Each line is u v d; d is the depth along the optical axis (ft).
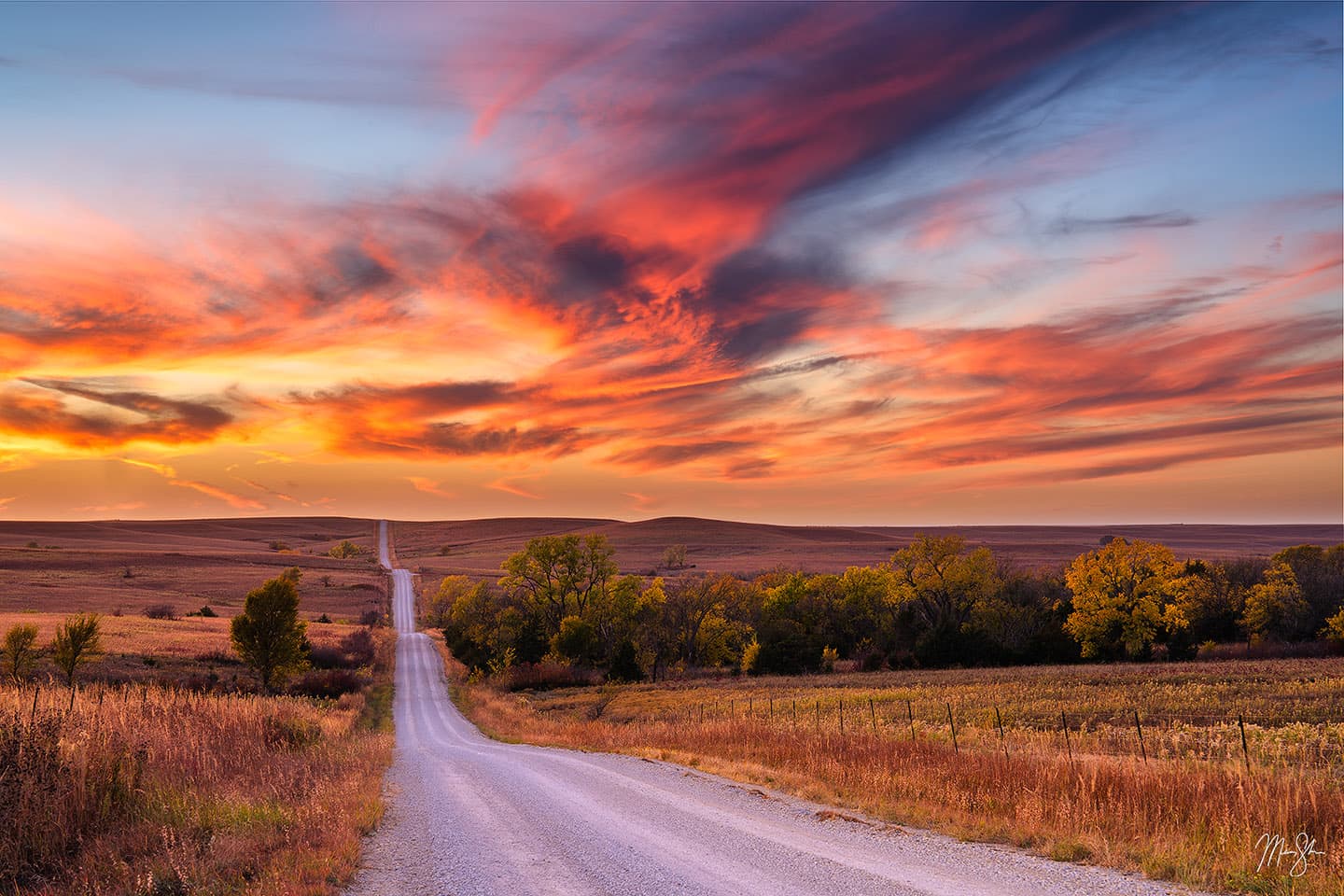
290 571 302.86
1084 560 236.22
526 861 30.81
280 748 57.77
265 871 27.63
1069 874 28.25
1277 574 239.30
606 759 71.20
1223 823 32.91
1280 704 120.78
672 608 268.00
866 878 27.61
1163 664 200.54
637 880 27.71
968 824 36.60
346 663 269.03
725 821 38.63
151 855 30.09
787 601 288.30
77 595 418.31
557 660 260.62
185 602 421.18
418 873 29.12
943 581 263.08
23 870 29.35
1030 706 129.29
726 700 161.38
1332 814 33.45
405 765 67.97
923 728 105.09
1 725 36.60
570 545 272.72
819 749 62.80
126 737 42.73
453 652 317.22
